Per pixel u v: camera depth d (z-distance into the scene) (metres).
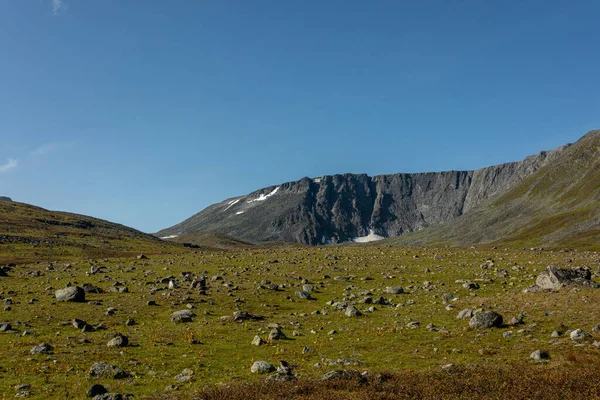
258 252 91.50
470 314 33.84
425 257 72.50
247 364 25.08
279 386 19.66
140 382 22.03
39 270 69.69
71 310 40.44
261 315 39.25
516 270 55.56
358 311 38.28
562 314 31.28
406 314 37.31
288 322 36.41
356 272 60.97
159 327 34.66
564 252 72.06
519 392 17.70
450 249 85.50
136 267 70.50
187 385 21.44
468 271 57.22
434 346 27.30
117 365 24.64
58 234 155.38
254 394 18.61
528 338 27.25
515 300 36.94
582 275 40.50
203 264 72.50
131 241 170.12
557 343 25.58
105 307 41.81
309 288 50.62
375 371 22.66
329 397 17.78
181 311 37.91
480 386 18.67
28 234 143.38
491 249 83.12
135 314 39.25
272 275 60.03
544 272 41.62
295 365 24.62
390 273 58.97
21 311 39.72
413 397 17.86
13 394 20.00
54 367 24.14
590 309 31.31
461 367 21.88
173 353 27.44
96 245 145.88
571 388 17.92
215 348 28.62
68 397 19.69
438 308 38.44
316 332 32.88
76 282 56.34
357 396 17.94
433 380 19.84
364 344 28.80
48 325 34.97
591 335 26.05
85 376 22.75
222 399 18.23
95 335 31.80
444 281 51.66
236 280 56.53
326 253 84.06
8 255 107.44
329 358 25.95
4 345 28.77
